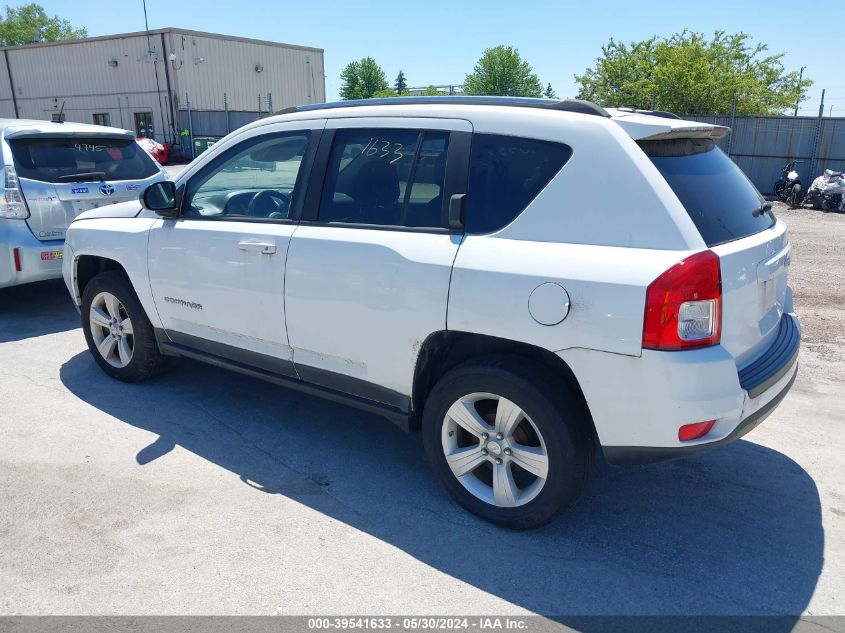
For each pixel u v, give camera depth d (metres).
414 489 3.64
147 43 34.50
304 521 3.32
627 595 2.82
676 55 24.91
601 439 2.89
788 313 3.75
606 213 2.85
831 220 14.38
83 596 2.77
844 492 3.63
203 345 4.36
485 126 3.20
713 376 2.70
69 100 38.41
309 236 3.62
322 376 3.75
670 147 3.08
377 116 3.57
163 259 4.34
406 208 3.39
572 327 2.81
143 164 7.33
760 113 26.12
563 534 3.24
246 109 38.53
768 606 2.76
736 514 3.42
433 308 3.17
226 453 4.00
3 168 6.18
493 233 3.09
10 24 72.50
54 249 6.35
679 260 2.65
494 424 3.26
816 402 4.80
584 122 2.97
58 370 5.27
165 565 2.96
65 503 3.43
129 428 4.29
